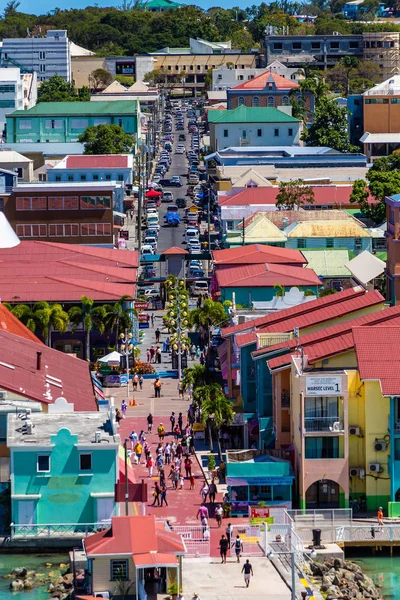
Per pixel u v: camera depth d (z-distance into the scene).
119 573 190.00
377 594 198.12
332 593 194.12
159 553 189.12
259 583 196.12
